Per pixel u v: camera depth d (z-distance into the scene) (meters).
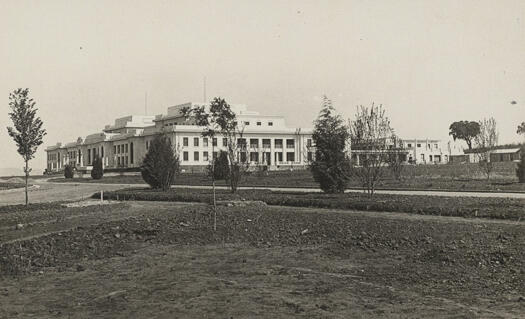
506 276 11.86
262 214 23.05
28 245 16.48
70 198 43.22
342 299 10.41
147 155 46.00
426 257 13.98
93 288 11.68
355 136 32.47
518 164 42.28
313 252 15.34
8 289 11.78
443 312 9.46
